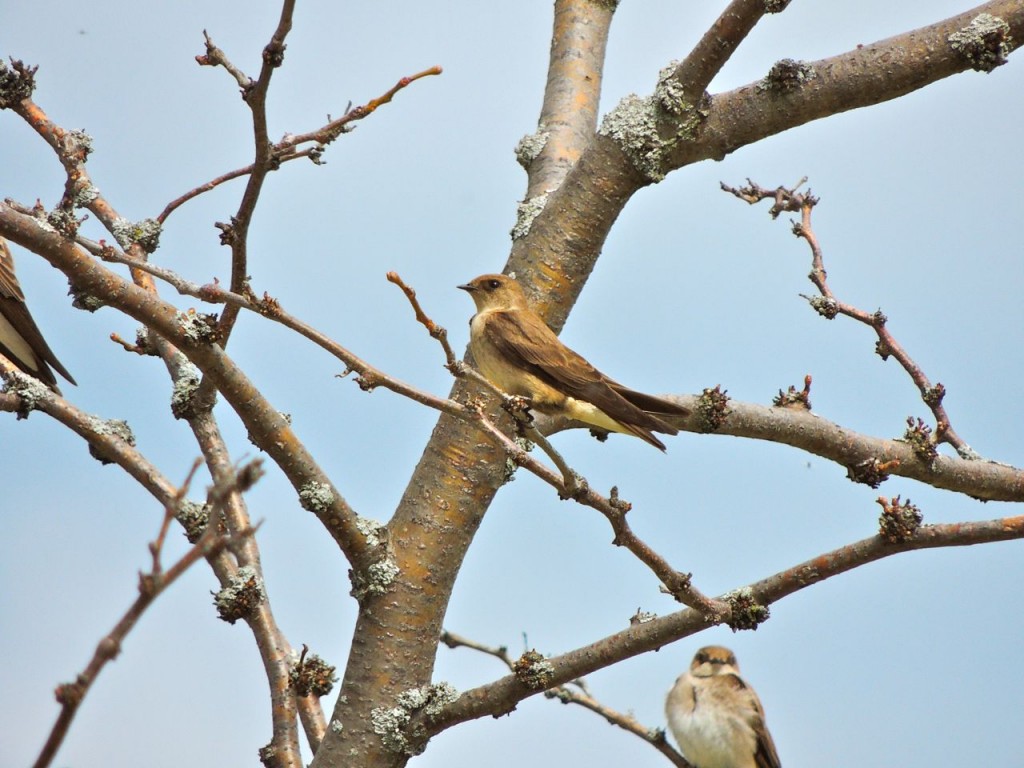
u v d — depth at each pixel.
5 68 12.46
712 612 9.70
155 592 4.34
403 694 10.84
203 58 9.51
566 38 14.55
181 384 12.22
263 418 10.42
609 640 10.18
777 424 12.30
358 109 9.64
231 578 11.45
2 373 11.95
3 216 9.44
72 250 9.59
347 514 10.87
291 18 9.17
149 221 12.28
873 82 11.69
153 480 11.86
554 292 12.17
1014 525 9.42
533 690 10.35
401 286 8.48
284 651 11.25
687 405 12.22
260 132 9.54
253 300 8.88
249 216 9.81
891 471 12.37
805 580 9.80
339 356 8.85
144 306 9.84
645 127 11.92
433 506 11.25
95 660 4.22
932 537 9.59
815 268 12.91
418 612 11.03
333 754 10.81
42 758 4.12
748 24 11.45
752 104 11.84
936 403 12.37
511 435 11.66
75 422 11.91
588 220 12.16
